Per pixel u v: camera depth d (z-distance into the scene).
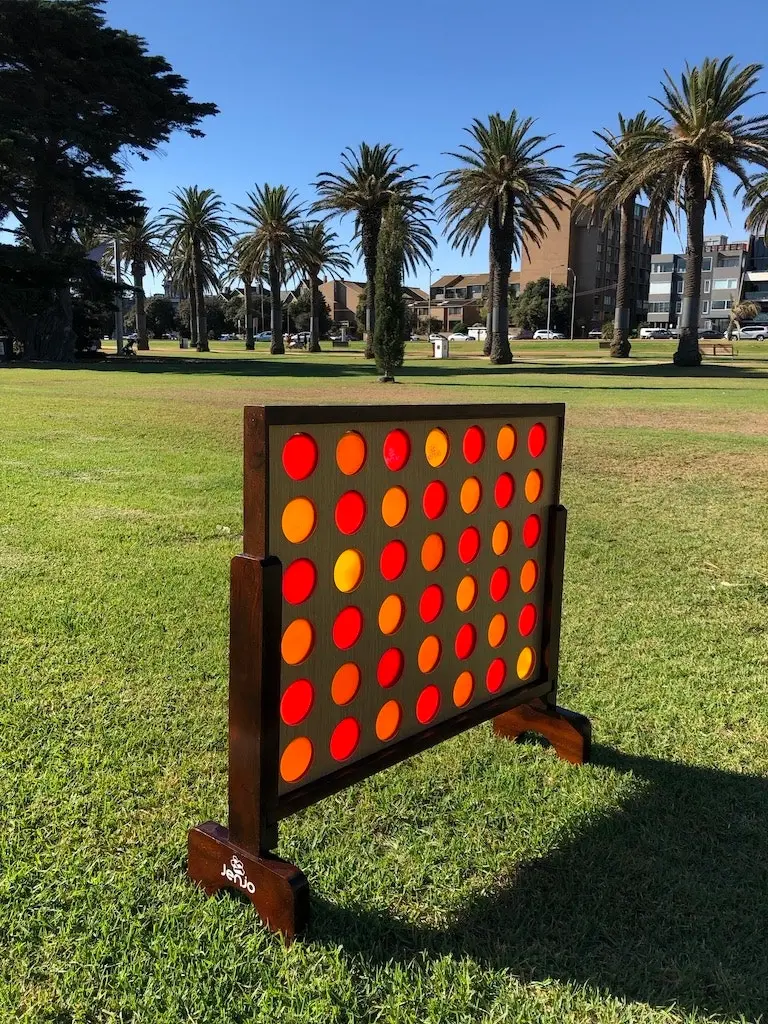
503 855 2.35
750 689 3.57
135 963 1.89
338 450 2.06
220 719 3.19
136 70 45.44
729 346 58.84
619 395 22.75
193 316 81.50
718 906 2.12
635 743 3.08
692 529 6.57
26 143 42.69
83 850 2.33
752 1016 1.77
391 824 2.52
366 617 2.23
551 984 1.85
